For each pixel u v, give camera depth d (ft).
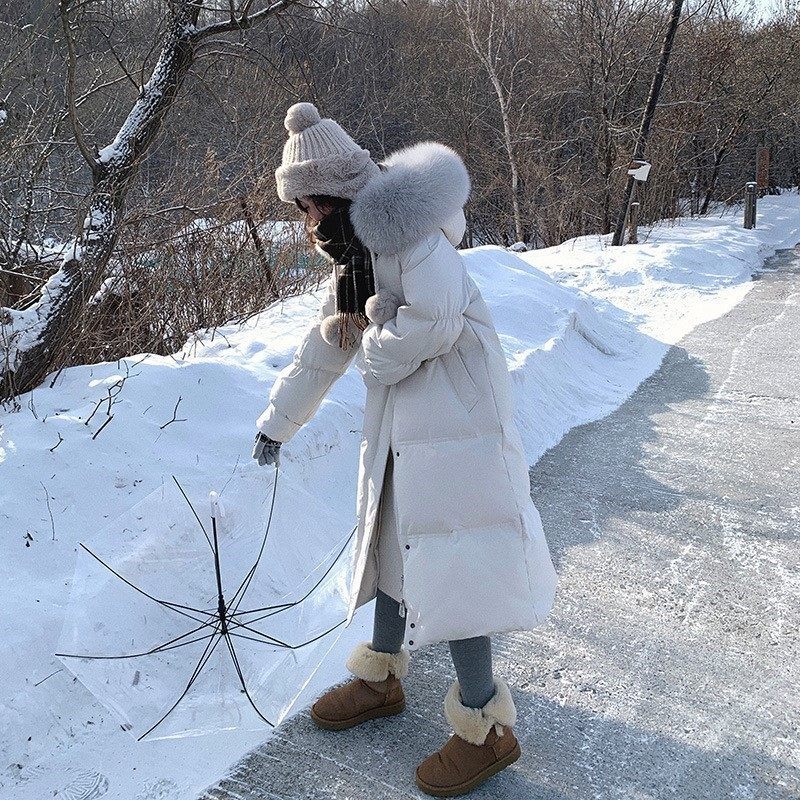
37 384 13.55
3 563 9.55
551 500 14.24
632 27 53.52
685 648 10.00
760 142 69.56
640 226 50.98
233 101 21.85
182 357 15.57
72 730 8.25
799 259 40.81
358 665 8.44
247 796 7.64
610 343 25.05
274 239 21.54
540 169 54.70
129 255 17.20
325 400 14.32
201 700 7.72
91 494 10.91
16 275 15.66
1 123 16.21
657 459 16.10
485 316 7.55
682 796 7.65
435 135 58.85
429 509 7.15
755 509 13.74
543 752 8.23
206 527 8.46
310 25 19.02
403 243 6.80
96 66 18.97
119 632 7.88
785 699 9.03
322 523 9.07
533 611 7.27
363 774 7.93
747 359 23.30
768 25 66.85
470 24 59.31
